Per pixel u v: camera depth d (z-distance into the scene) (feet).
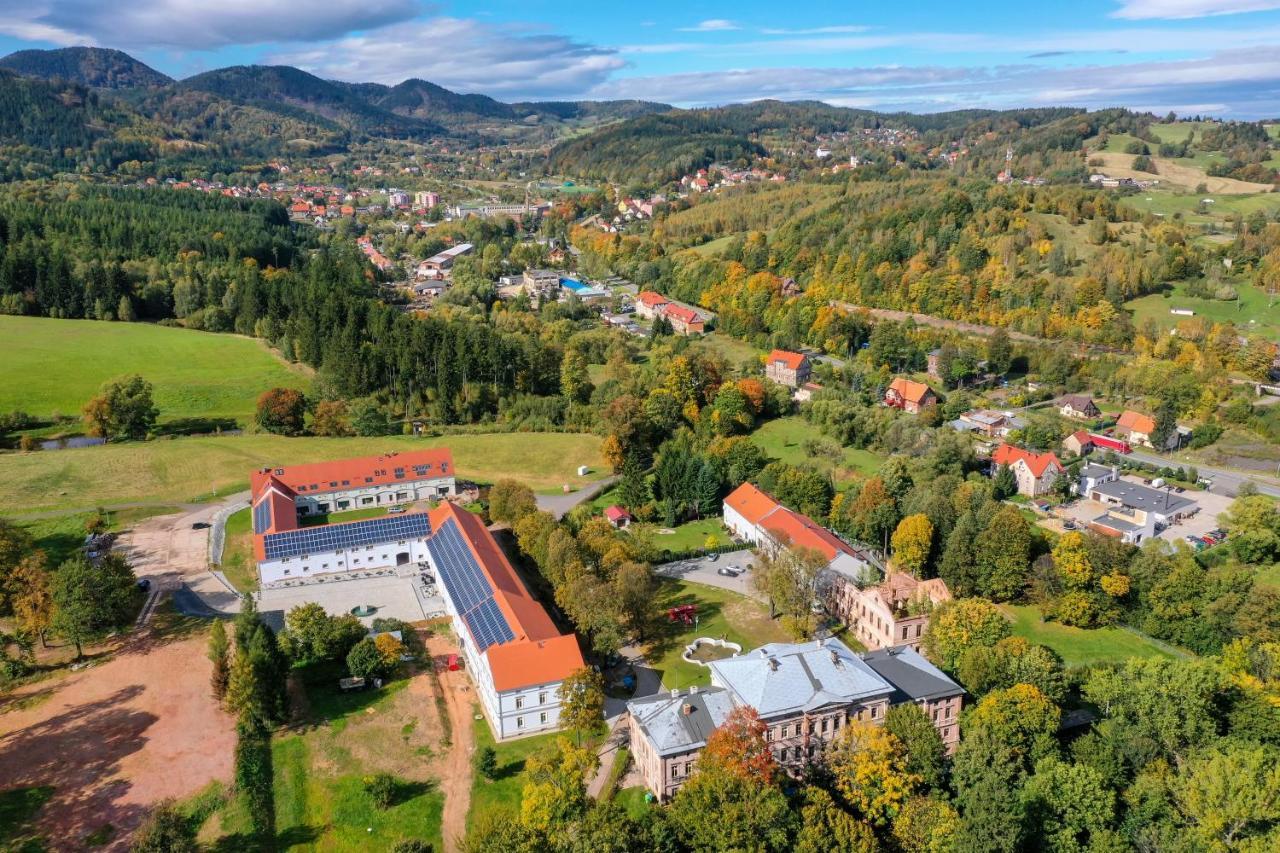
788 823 320.50
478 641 438.40
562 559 520.83
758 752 341.62
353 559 570.05
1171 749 386.73
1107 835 332.19
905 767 356.38
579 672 397.60
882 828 349.82
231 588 541.34
